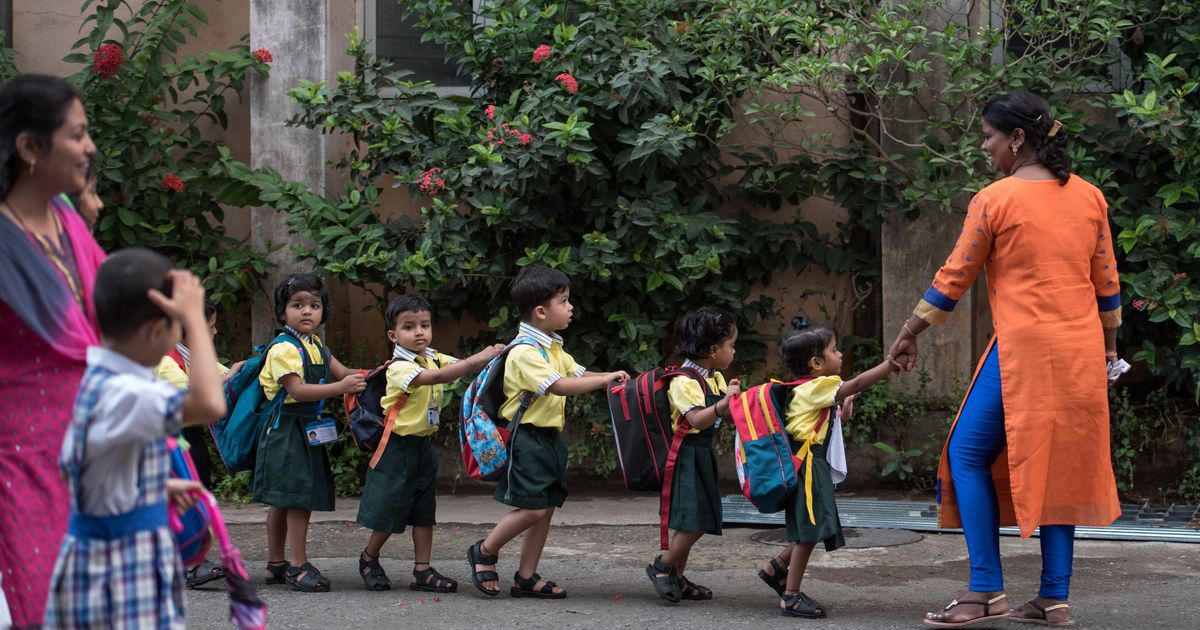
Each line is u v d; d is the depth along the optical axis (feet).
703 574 17.10
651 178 22.72
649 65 21.86
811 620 14.30
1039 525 13.66
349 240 22.48
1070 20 21.13
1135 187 22.17
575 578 16.90
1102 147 21.93
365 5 26.11
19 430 8.96
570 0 23.93
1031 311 13.46
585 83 22.45
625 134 22.27
